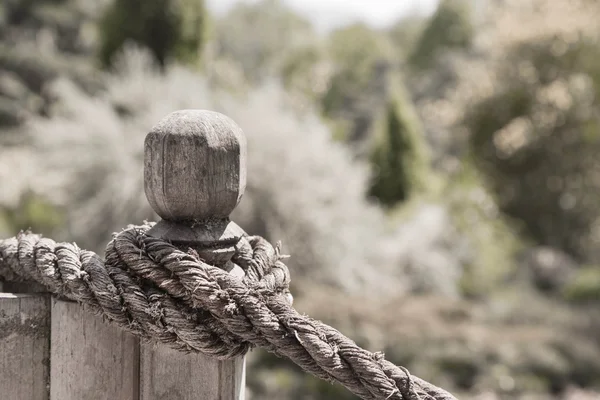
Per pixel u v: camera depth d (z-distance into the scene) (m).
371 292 6.66
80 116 6.11
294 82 23.34
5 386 0.95
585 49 11.58
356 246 6.59
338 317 5.45
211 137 0.89
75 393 0.95
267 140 6.11
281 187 6.04
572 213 11.76
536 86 11.73
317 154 6.30
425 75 20.44
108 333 0.94
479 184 11.18
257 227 6.07
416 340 5.55
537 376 5.74
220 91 6.84
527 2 12.39
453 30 23.36
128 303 0.88
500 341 5.94
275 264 0.99
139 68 6.86
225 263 0.93
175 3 8.55
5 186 6.55
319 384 4.98
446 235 8.09
